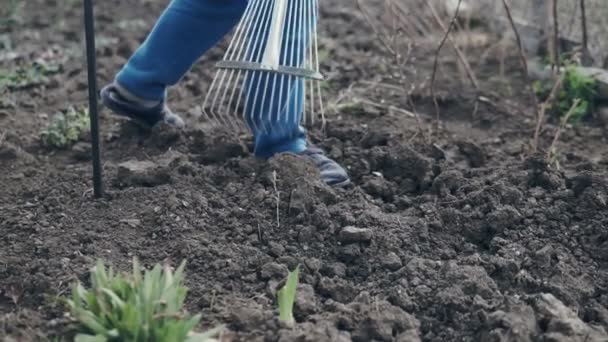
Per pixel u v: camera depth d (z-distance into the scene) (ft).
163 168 13.97
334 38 20.54
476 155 15.26
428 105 17.78
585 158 15.69
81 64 18.97
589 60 18.13
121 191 13.73
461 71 18.84
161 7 22.40
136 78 14.46
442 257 12.55
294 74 12.28
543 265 12.21
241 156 14.60
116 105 14.89
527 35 19.26
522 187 13.76
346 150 15.11
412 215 13.29
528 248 12.62
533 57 19.20
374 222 12.87
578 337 10.89
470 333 11.11
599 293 12.06
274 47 12.30
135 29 20.90
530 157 14.16
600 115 17.21
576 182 13.61
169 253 12.42
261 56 12.75
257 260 12.26
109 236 12.75
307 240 12.67
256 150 14.25
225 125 14.53
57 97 17.62
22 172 14.79
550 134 16.62
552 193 13.60
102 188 13.60
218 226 12.92
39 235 12.84
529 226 12.98
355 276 12.30
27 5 22.36
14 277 11.93
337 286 11.80
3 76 18.03
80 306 10.61
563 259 12.42
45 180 14.52
